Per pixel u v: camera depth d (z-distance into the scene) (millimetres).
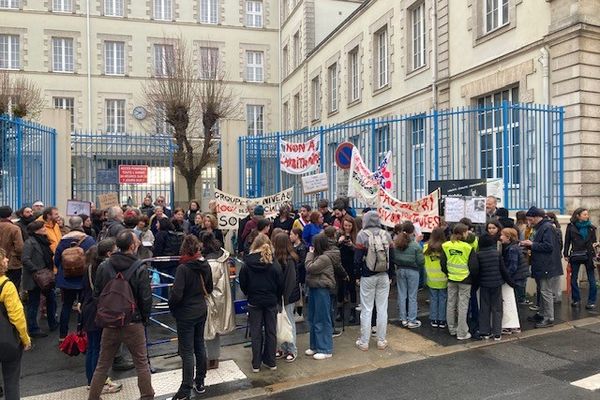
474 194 9055
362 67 20688
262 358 6250
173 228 9188
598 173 10492
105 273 4973
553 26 10898
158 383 5805
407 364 6211
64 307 7062
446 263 7211
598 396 5043
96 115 28859
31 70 27859
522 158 10719
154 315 7781
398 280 7809
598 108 10555
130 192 14758
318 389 5520
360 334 7285
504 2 12875
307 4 26875
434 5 15312
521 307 8742
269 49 31875
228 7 31125
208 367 6188
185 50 27422
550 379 5555
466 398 5094
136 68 29531
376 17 19391
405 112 17266
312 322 6621
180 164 20234
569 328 7555
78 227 7477
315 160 11914
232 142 13953
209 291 5465
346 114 22297
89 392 5055
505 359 6281
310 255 6625
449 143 13438
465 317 7062
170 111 20422
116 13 29516
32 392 5598
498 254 7039
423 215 8742
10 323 4488
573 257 8531
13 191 10305
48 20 28203
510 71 12336
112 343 4938
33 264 7172
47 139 11938
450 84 14742
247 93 31391
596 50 10547
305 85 27281
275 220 9711
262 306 6074
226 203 10422
